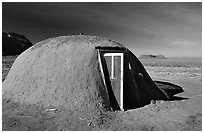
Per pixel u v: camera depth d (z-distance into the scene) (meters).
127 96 9.16
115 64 9.17
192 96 12.17
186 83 17.78
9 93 9.74
